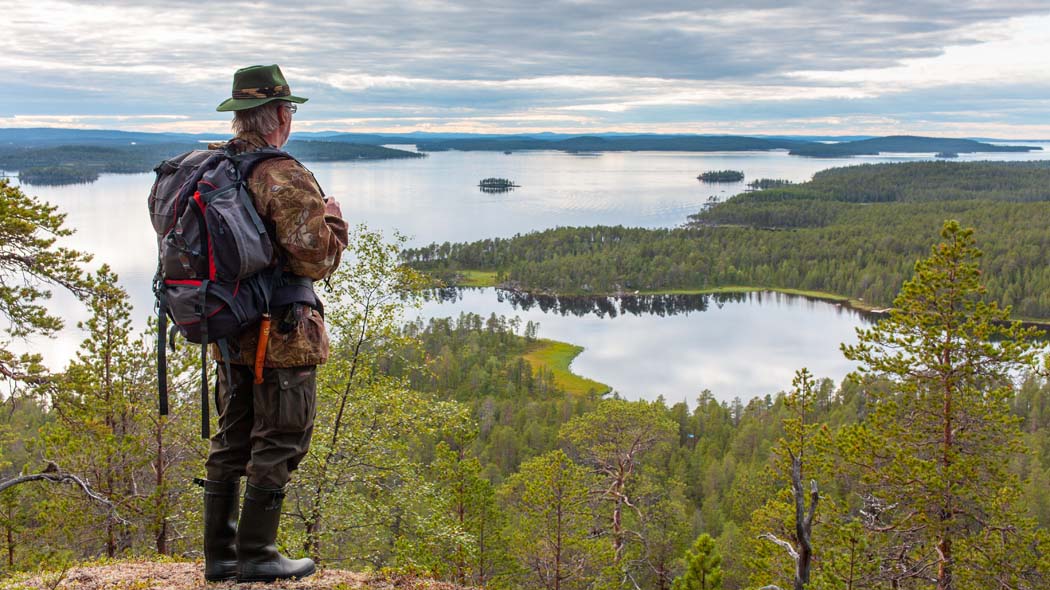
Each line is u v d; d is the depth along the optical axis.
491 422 67.94
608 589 17.39
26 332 11.28
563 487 17.28
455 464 14.51
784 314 147.88
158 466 13.21
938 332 11.98
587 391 92.31
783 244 193.50
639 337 128.38
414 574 4.05
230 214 2.55
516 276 181.00
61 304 91.69
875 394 12.73
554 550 17.59
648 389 98.12
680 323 140.88
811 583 10.45
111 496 11.89
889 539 12.36
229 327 2.61
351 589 3.49
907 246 177.50
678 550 25.44
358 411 10.82
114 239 156.62
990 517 11.57
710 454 56.56
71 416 11.68
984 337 11.66
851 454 12.61
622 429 25.58
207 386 2.60
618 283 176.25
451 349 101.56
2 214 10.27
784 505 13.99
